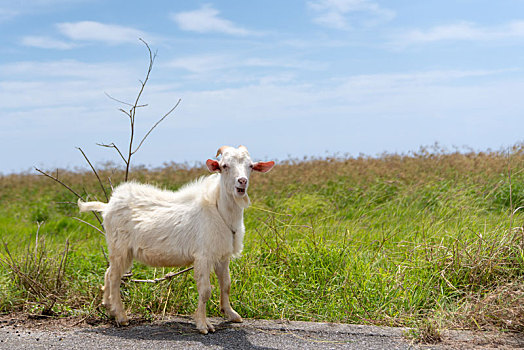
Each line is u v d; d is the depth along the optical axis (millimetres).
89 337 4734
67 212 12930
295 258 6484
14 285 6180
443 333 4723
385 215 9125
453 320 5051
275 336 4695
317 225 7961
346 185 11883
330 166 13852
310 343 4480
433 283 5848
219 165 4957
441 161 13039
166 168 16188
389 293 5668
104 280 5902
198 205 5008
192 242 4918
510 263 5871
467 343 4434
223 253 4977
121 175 15367
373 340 4551
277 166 14703
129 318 5465
